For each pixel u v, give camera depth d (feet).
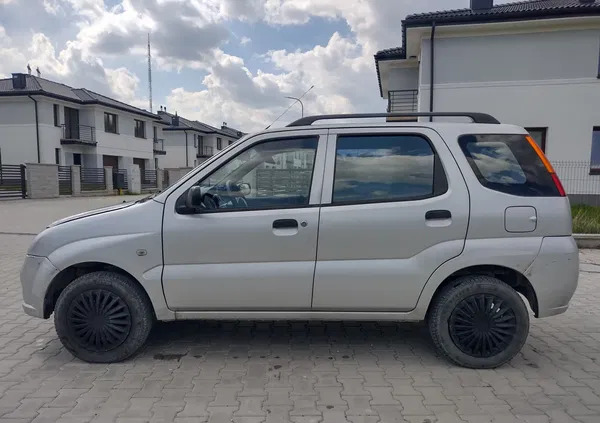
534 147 10.62
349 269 10.28
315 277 10.32
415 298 10.39
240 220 10.34
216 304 10.58
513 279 10.82
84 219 10.81
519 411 8.69
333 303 10.48
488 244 10.13
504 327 10.44
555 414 8.58
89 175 90.02
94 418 8.38
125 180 100.83
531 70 44.86
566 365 10.87
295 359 11.18
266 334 12.92
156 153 139.33
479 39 45.57
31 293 10.77
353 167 10.62
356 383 9.87
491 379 10.08
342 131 10.79
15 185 72.13
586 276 20.22
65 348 11.31
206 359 11.14
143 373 10.32
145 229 10.45
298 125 10.99
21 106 91.91
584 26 43.14
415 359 11.20
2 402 8.98
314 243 10.28
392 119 12.84
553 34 44.04
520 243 10.12
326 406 8.87
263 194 10.68
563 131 44.88
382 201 10.36
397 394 9.37
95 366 10.69
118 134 111.34
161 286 10.48
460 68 46.32
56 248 10.69
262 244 10.32
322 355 11.44
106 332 10.71
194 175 10.78
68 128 100.07
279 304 10.53
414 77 59.82
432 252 10.21
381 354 11.51
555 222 10.20
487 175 10.41
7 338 12.57
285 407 8.82
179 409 8.72
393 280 10.27
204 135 169.68
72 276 11.25
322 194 10.46
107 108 105.29
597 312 15.14
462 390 9.55
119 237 10.48
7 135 92.73
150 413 8.57
